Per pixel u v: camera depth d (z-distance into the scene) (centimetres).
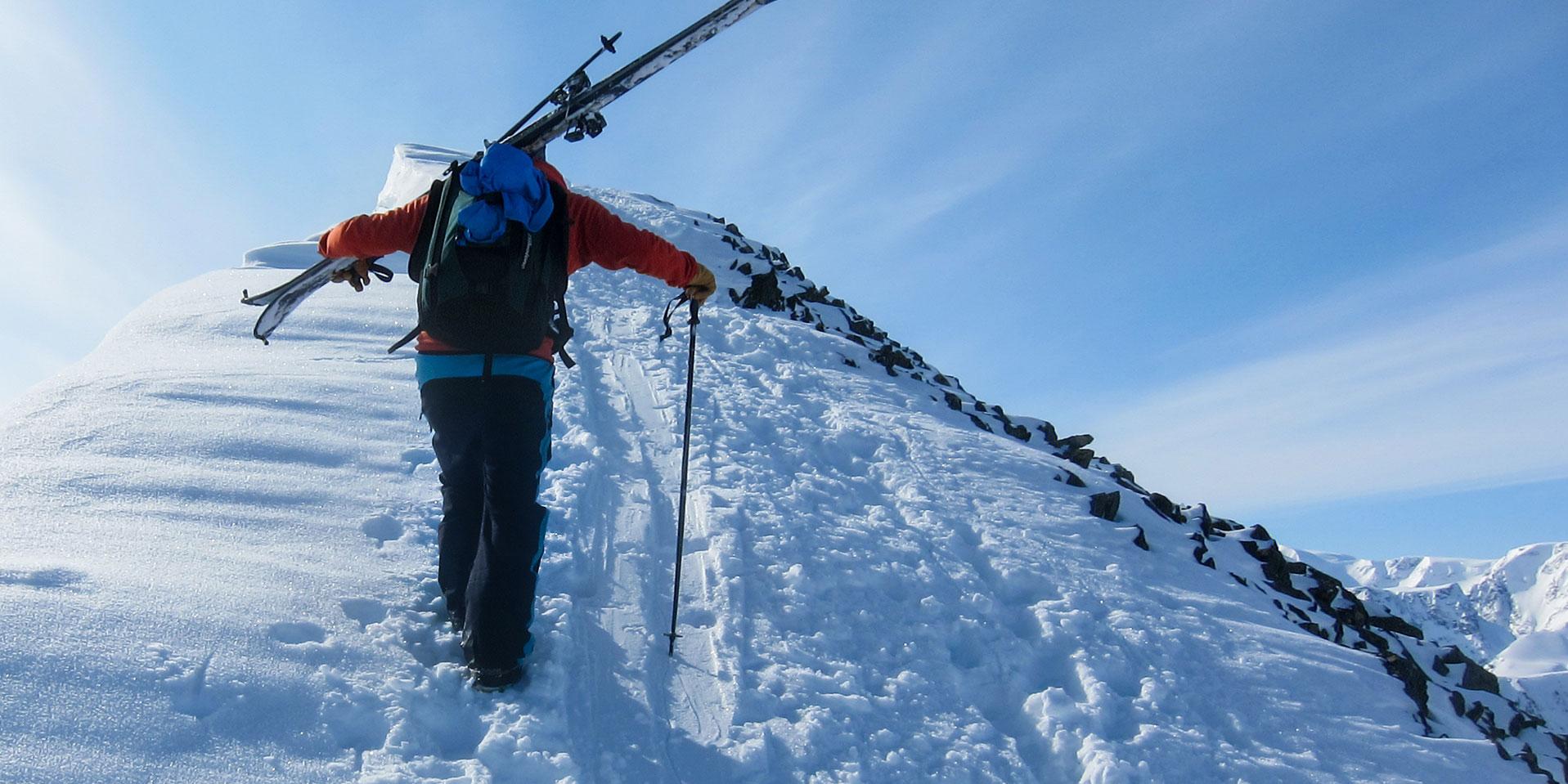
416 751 280
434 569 372
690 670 359
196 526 362
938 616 442
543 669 323
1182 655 456
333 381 544
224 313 656
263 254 892
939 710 374
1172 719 401
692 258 351
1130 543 599
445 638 330
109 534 340
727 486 529
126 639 278
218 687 274
